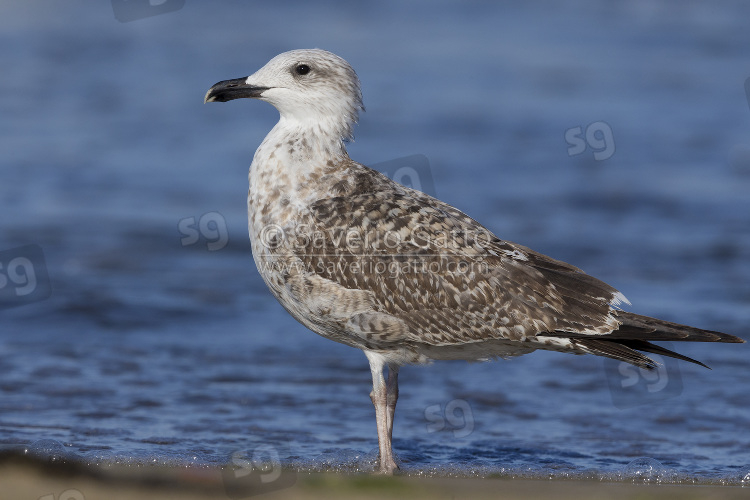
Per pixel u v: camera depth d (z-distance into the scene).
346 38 35.28
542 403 11.91
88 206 20.31
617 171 23.45
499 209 20.73
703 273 17.22
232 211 20.22
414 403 11.95
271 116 27.34
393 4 40.91
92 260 17.50
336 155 10.10
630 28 38.09
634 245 18.69
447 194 21.59
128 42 35.06
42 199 20.61
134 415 10.98
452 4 41.12
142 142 24.70
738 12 40.91
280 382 12.47
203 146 24.52
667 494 8.30
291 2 41.19
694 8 41.50
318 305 9.71
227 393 11.92
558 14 39.94
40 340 13.86
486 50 34.31
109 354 13.34
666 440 10.58
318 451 9.95
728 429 10.98
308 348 13.93
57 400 11.41
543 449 10.28
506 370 13.18
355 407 11.63
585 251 18.36
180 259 18.00
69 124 25.86
